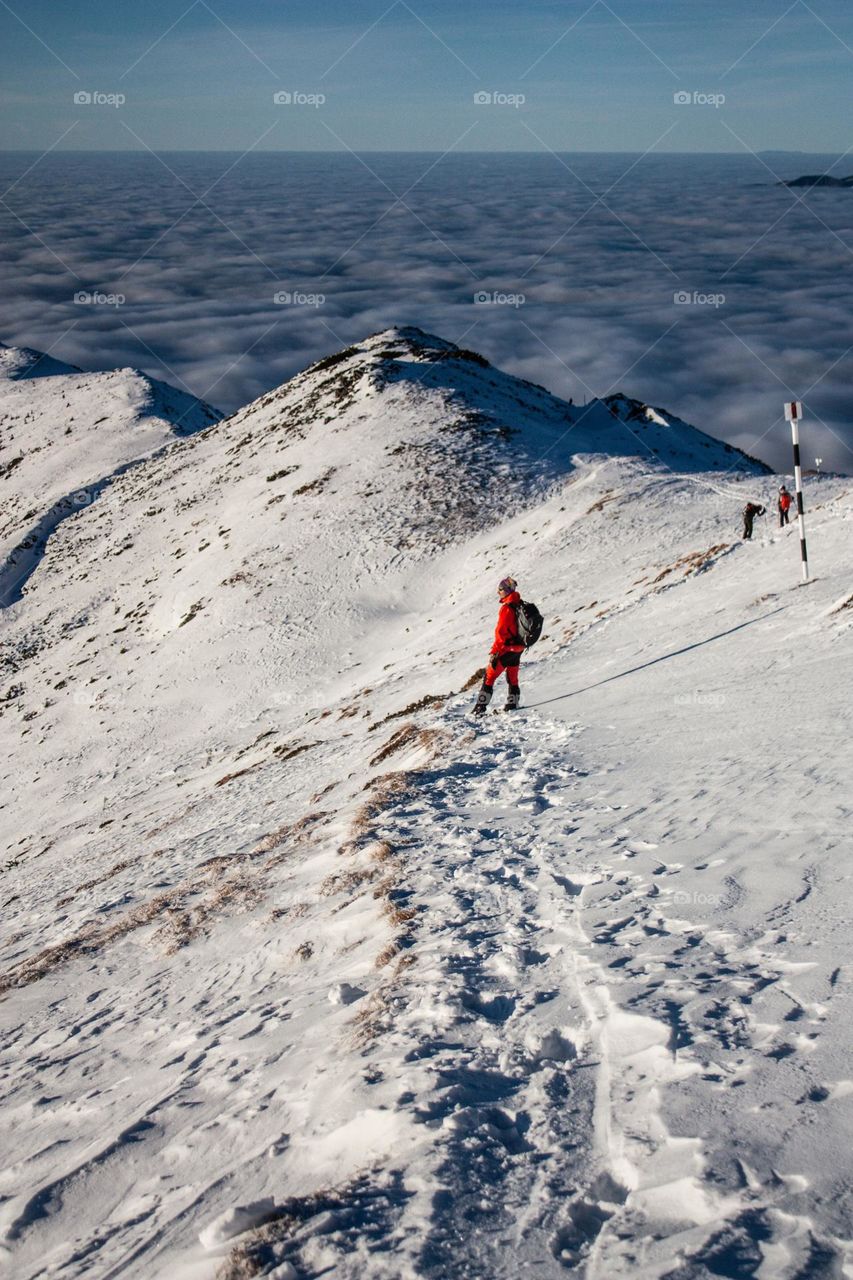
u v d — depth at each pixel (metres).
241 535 62.81
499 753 12.23
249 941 8.12
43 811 38.66
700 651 16.16
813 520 26.11
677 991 4.26
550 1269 2.69
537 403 95.69
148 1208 3.94
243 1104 4.61
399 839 9.09
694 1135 3.11
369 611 48.66
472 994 4.93
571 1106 3.57
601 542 40.97
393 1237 2.94
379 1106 3.85
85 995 8.30
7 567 83.38
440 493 59.91
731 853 6.20
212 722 41.94
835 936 4.44
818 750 8.06
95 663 54.97
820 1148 2.91
